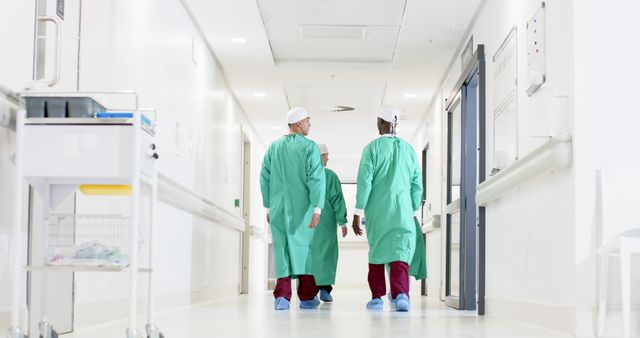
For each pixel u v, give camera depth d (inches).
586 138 138.1
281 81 337.4
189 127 244.7
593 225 136.4
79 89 140.6
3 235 109.7
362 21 261.7
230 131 350.0
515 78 181.0
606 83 138.9
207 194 282.0
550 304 149.3
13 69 113.7
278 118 426.6
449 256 296.2
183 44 235.0
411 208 215.0
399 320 177.0
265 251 546.9
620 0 140.0
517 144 178.9
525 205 173.2
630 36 139.6
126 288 171.3
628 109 138.6
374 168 214.4
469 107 256.1
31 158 97.0
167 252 213.5
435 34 264.8
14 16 114.1
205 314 199.0
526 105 170.7
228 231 352.8
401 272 212.5
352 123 447.2
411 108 398.9
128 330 94.3
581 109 138.6
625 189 135.0
